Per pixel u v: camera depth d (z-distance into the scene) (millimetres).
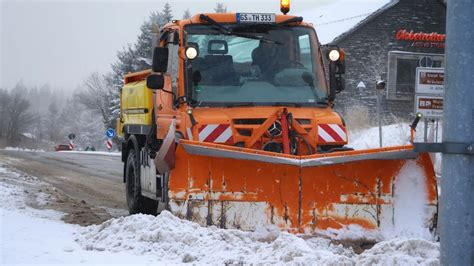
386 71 34844
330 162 7062
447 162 2645
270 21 8773
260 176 7305
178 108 8336
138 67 53688
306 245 5887
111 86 61531
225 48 8586
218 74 8453
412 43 35531
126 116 11727
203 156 7211
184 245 6418
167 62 8492
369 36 35219
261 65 8648
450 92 2621
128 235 6953
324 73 8875
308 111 8344
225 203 7277
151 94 9914
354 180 7379
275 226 7281
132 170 11125
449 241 2623
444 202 2652
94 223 9773
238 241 6531
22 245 6613
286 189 7320
